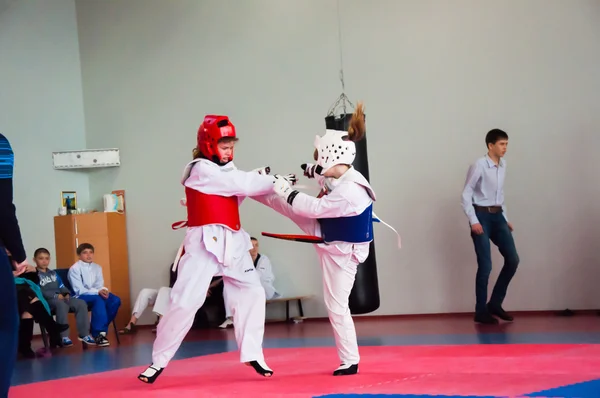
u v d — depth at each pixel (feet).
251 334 13.38
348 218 13.33
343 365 13.44
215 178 13.19
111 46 35.04
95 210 34.76
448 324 25.30
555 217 27.96
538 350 15.51
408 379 12.20
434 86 29.78
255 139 32.45
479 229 24.94
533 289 28.02
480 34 29.25
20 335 23.12
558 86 28.19
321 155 13.58
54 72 34.35
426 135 29.81
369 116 30.53
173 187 33.83
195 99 33.60
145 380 13.26
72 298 26.76
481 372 12.68
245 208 32.40
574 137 27.91
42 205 33.06
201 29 33.63
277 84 32.27
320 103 31.60
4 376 8.51
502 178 25.23
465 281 29.12
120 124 34.71
